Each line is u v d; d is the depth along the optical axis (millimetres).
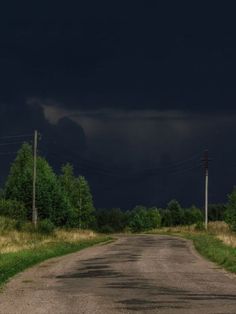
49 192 69688
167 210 143125
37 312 12898
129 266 26656
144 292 16672
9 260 28312
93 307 13625
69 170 97688
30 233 52094
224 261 27578
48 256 33438
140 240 59875
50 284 19375
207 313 12547
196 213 139375
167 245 48000
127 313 12586
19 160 78625
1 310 13289
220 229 83312
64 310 13180
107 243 53500
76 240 53344
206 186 86312
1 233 47094
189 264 27609
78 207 95625
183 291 16875
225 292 16578
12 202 63438
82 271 24422
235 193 69125
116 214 168625
